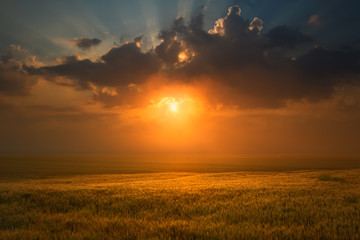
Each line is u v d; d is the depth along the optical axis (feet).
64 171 316.60
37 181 121.90
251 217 30.60
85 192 47.21
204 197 43.78
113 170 350.02
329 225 26.40
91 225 27.71
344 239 22.34
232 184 68.08
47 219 30.27
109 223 28.37
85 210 35.24
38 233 24.76
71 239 23.04
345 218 29.30
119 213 33.58
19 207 36.37
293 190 52.11
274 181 79.51
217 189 53.83
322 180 83.51
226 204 38.27
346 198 42.55
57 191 47.73
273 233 23.85
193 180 99.25
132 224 27.71
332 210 33.09
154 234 24.29
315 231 24.47
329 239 22.44
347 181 76.79
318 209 34.01
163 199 41.73
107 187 58.29
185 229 25.48
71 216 32.19
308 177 98.94
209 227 25.79
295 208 34.71
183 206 37.14
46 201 39.91
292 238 22.67
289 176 106.83
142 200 40.83
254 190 52.26
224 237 22.94
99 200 40.68
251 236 23.00
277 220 28.68
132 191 50.19
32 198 41.88
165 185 65.51
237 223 28.04
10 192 45.70
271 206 36.35
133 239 23.20
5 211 34.24
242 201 40.47
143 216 32.17
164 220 29.99
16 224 28.73
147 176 161.38
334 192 49.47
